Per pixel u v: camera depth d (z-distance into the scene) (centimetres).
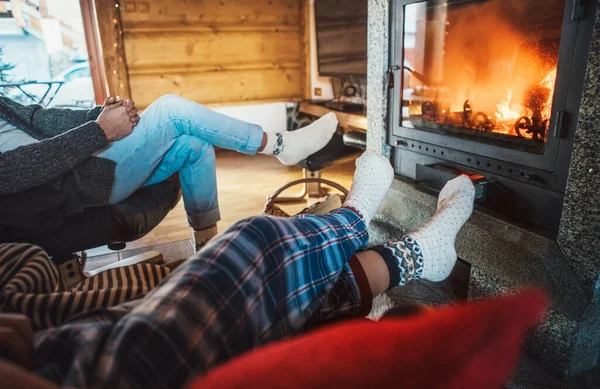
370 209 112
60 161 115
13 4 328
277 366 29
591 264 106
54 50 343
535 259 116
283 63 372
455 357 29
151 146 137
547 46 117
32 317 64
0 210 110
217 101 361
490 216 135
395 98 174
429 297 145
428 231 101
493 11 133
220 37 348
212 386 29
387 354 29
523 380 110
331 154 244
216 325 54
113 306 66
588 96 101
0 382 34
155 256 176
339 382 28
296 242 70
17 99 339
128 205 136
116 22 315
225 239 61
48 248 126
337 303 77
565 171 112
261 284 61
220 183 287
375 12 173
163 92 344
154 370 48
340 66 319
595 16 98
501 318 30
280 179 292
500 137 132
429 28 160
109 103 134
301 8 364
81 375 46
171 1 328
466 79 147
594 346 111
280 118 388
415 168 172
